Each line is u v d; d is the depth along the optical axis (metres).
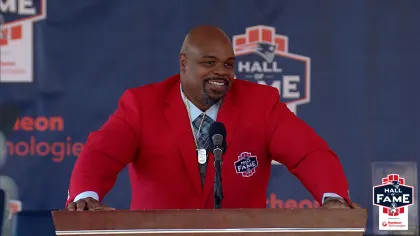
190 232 8.55
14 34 18.14
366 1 18.22
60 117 18.19
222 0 18.28
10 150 18.11
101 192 11.06
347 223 8.61
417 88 18.17
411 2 18.17
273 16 18.28
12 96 18.12
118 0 18.25
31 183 18.14
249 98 12.45
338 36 18.22
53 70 18.17
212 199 11.99
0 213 12.69
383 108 18.20
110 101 18.25
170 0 18.30
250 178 12.20
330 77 18.23
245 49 18.28
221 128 10.34
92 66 18.22
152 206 12.20
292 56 18.25
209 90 11.55
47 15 18.17
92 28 18.22
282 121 12.28
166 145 12.06
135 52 18.28
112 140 11.73
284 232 8.59
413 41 18.19
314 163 11.52
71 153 18.20
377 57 18.20
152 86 12.60
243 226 8.56
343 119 18.23
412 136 18.17
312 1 18.23
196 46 11.48
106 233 8.54
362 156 18.19
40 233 12.16
